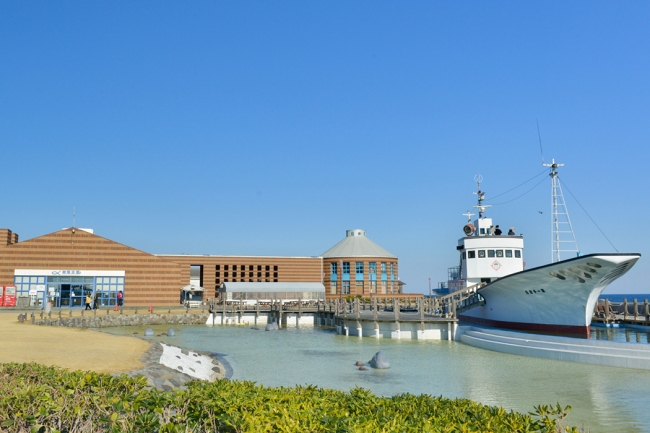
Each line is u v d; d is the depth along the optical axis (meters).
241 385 12.07
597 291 35.84
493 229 56.53
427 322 45.91
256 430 8.40
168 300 75.94
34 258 70.75
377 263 103.81
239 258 99.69
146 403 9.94
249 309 70.06
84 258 72.88
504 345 35.91
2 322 43.47
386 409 10.59
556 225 46.53
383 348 39.53
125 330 55.75
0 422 9.40
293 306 70.94
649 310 46.78
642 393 22.00
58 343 28.23
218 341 45.91
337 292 101.94
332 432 8.41
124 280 74.38
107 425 9.67
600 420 17.84
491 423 9.37
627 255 32.47
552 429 9.36
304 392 11.86
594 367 28.53
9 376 13.52
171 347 32.06
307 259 103.25
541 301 39.09
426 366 30.33
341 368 30.12
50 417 9.81
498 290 43.62
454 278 62.88
